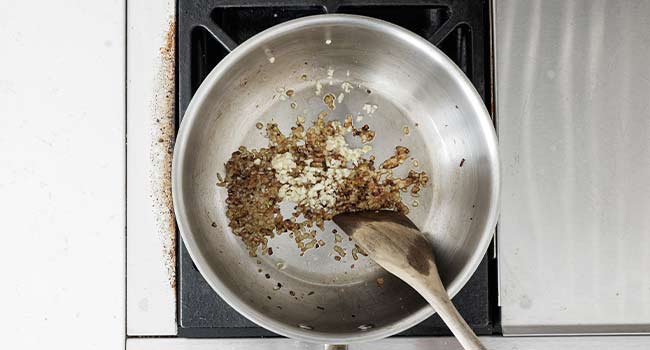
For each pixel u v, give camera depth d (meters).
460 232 0.75
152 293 0.78
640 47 0.78
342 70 0.80
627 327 0.77
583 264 0.77
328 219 0.78
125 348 0.78
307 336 0.68
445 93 0.75
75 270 0.79
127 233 0.79
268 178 0.77
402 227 0.72
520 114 0.78
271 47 0.73
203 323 0.76
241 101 0.78
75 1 0.80
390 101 0.80
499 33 0.78
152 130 0.79
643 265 0.78
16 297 0.79
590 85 0.78
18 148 0.80
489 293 0.78
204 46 0.80
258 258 0.78
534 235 0.78
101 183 0.79
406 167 0.79
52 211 0.79
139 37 0.79
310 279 0.78
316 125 0.79
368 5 0.77
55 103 0.80
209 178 0.76
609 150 0.78
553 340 0.78
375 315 0.75
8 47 0.80
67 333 0.79
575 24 0.78
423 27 0.81
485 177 0.72
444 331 0.77
